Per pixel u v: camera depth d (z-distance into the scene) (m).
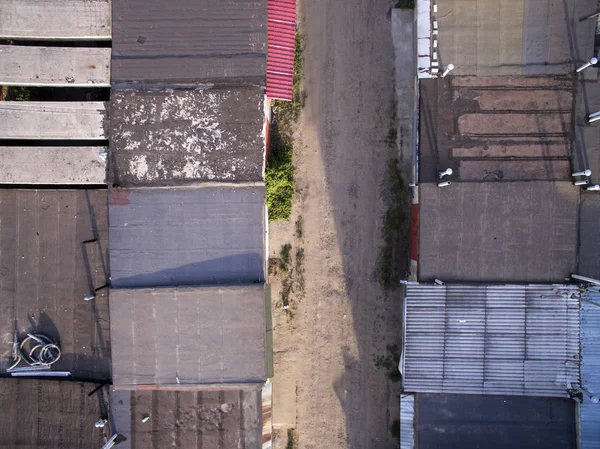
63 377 14.50
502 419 14.56
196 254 14.09
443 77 14.50
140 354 13.90
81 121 14.28
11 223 14.50
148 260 14.08
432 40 14.46
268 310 14.41
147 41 14.15
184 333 13.86
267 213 15.85
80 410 14.41
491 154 14.46
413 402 14.80
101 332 14.52
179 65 14.11
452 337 14.58
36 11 14.23
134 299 13.83
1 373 14.48
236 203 14.08
